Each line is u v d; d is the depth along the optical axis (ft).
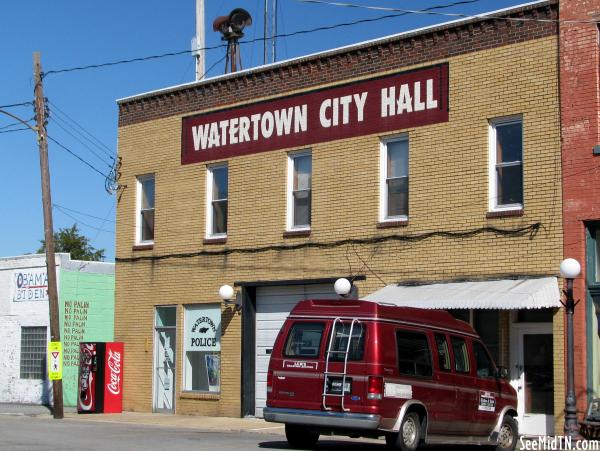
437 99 68.95
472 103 67.10
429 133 69.21
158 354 86.07
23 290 101.24
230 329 80.02
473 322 66.69
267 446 53.36
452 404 51.72
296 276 75.92
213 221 83.35
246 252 79.61
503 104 65.46
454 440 51.88
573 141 61.62
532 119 63.87
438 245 67.77
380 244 71.00
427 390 50.24
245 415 78.28
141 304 87.25
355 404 47.98
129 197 89.35
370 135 72.59
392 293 66.74
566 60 62.39
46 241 81.41
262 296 79.36
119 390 86.53
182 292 84.07
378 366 47.98
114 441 54.85
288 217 77.71
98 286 101.30
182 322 83.97
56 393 79.82
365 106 73.10
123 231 89.51
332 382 48.93
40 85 82.23
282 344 51.24
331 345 49.52
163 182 86.84
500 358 64.95
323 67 76.02
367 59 73.31
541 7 64.03
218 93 83.30
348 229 73.10
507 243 64.23
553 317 61.11
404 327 50.08
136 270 88.07
